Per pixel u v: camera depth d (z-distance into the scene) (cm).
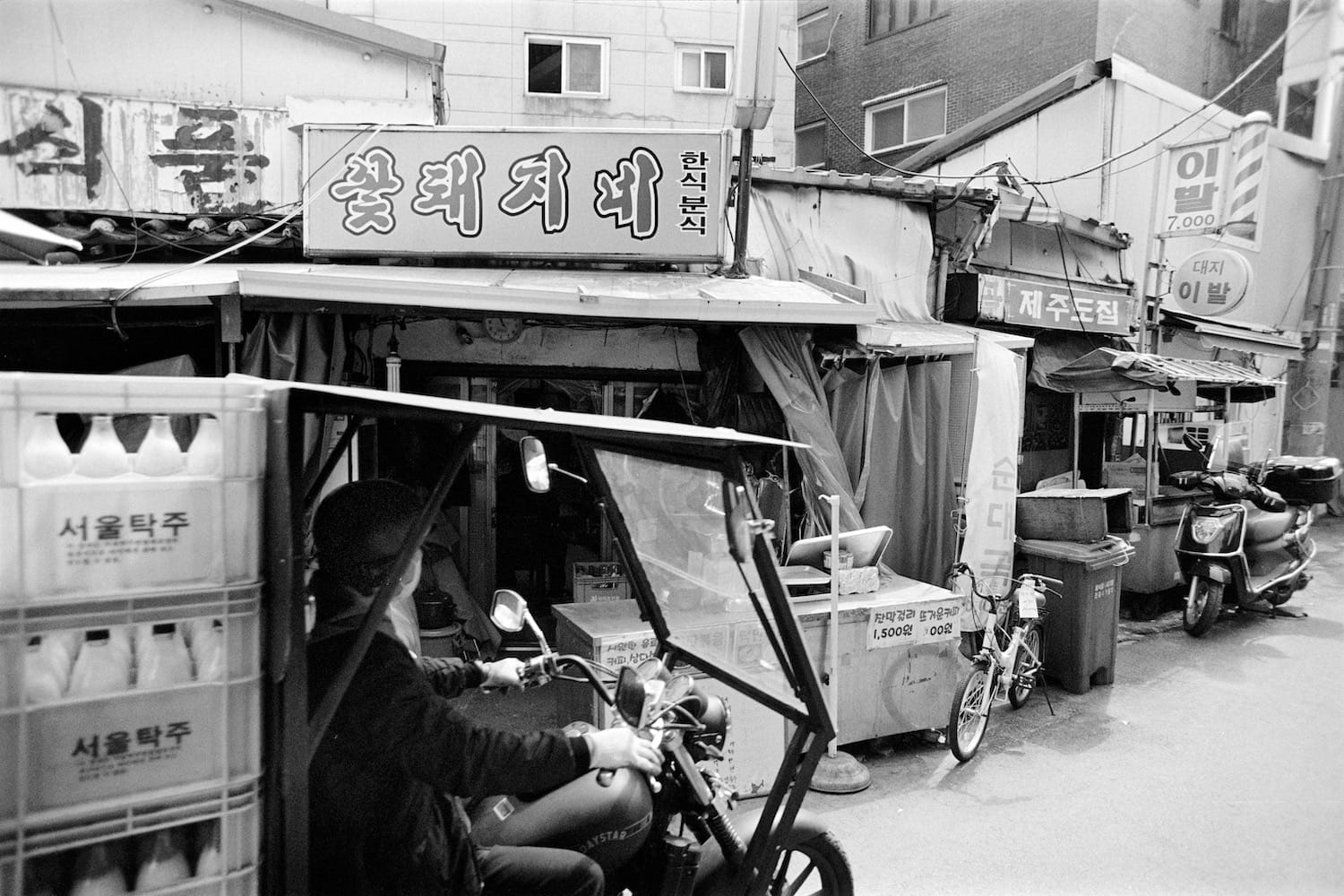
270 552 165
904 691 505
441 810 205
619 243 598
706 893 246
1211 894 362
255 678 164
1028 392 981
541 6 1225
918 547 686
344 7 1170
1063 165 1180
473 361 619
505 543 746
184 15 611
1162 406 904
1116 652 670
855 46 1636
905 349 629
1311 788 468
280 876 168
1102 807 444
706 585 269
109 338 559
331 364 546
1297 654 725
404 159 579
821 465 604
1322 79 1412
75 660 150
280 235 609
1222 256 1045
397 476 690
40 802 148
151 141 595
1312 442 1403
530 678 253
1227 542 766
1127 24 1277
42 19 578
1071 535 639
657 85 1262
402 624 242
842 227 788
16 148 572
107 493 152
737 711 438
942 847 403
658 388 702
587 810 239
